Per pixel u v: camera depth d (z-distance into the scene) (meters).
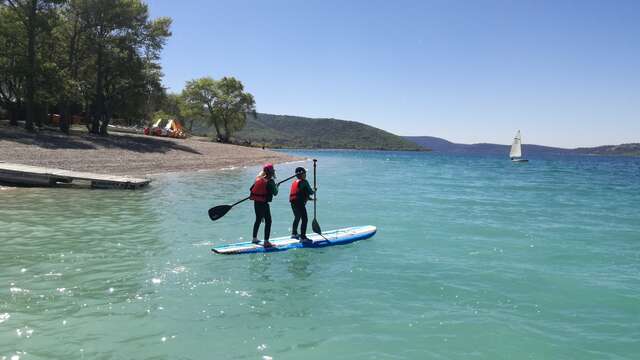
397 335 5.41
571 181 35.28
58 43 37.84
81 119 56.56
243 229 11.85
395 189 24.42
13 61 33.72
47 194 17.00
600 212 16.45
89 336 5.17
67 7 37.34
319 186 25.67
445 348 5.09
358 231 11.21
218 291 6.85
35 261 8.15
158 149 37.38
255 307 6.23
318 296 6.73
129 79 41.09
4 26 32.31
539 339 5.37
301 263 8.61
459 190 24.67
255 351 4.93
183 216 13.42
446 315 6.07
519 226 13.02
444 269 8.32
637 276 8.02
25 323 5.46
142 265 8.12
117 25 39.31
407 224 13.16
